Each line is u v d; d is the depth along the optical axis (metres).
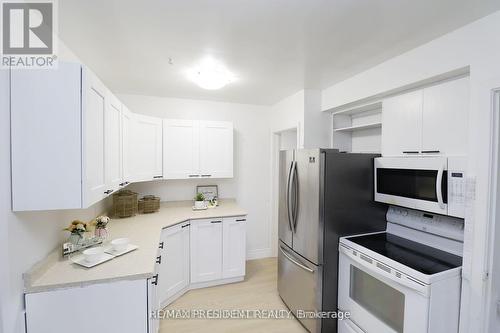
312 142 2.96
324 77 2.52
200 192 3.54
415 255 1.74
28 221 1.29
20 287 1.22
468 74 1.65
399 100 2.07
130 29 1.61
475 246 1.47
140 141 2.68
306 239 2.23
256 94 3.21
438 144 1.76
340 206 2.14
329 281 2.12
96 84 1.40
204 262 2.92
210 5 1.36
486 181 1.42
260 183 3.86
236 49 1.90
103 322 1.36
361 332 1.86
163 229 2.46
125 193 2.88
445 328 1.49
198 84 2.70
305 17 1.48
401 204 1.96
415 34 1.67
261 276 3.27
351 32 1.65
